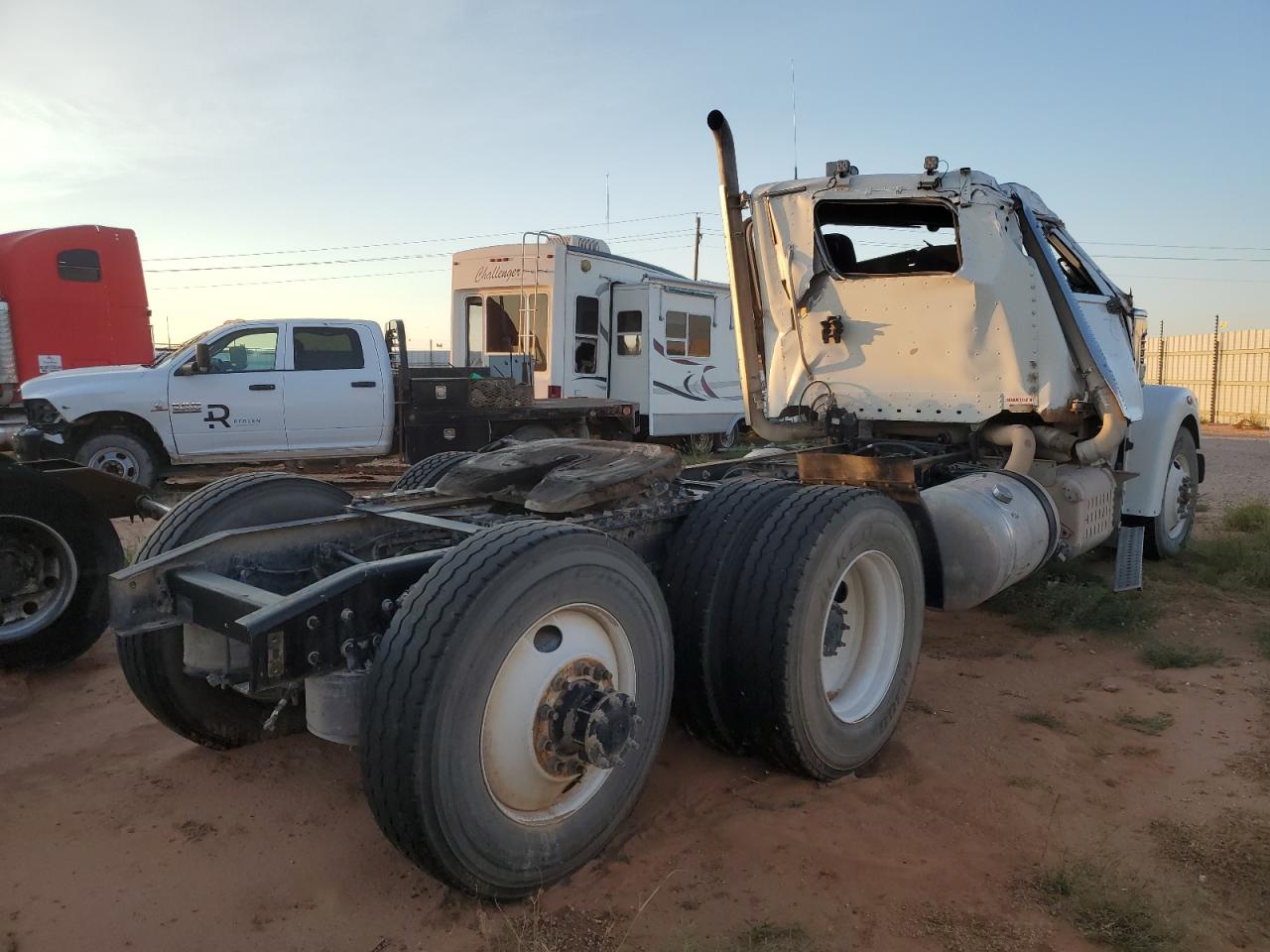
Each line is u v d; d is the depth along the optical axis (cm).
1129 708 429
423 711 239
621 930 260
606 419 1204
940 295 532
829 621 354
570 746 275
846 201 539
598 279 1469
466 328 1545
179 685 349
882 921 264
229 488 371
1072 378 534
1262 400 2989
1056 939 257
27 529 442
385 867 293
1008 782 352
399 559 284
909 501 419
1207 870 291
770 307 590
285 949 255
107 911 270
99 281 1281
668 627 314
